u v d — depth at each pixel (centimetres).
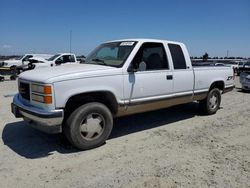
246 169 378
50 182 338
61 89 405
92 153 433
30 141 485
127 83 483
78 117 426
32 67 1841
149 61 531
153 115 701
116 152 438
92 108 439
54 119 400
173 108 790
